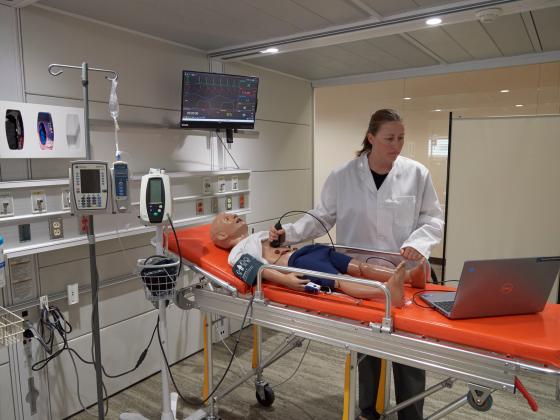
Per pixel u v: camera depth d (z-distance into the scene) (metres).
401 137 1.96
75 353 2.41
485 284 1.35
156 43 2.78
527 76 3.69
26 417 2.27
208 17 2.36
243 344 3.39
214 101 2.93
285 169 4.04
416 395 1.88
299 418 2.44
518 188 3.31
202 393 2.70
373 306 1.59
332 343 1.61
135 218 2.61
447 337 1.38
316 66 3.62
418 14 2.26
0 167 2.05
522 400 2.58
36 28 2.16
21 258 2.18
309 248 1.95
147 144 2.77
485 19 2.27
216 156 3.28
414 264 2.07
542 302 1.45
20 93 2.12
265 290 1.82
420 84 4.20
